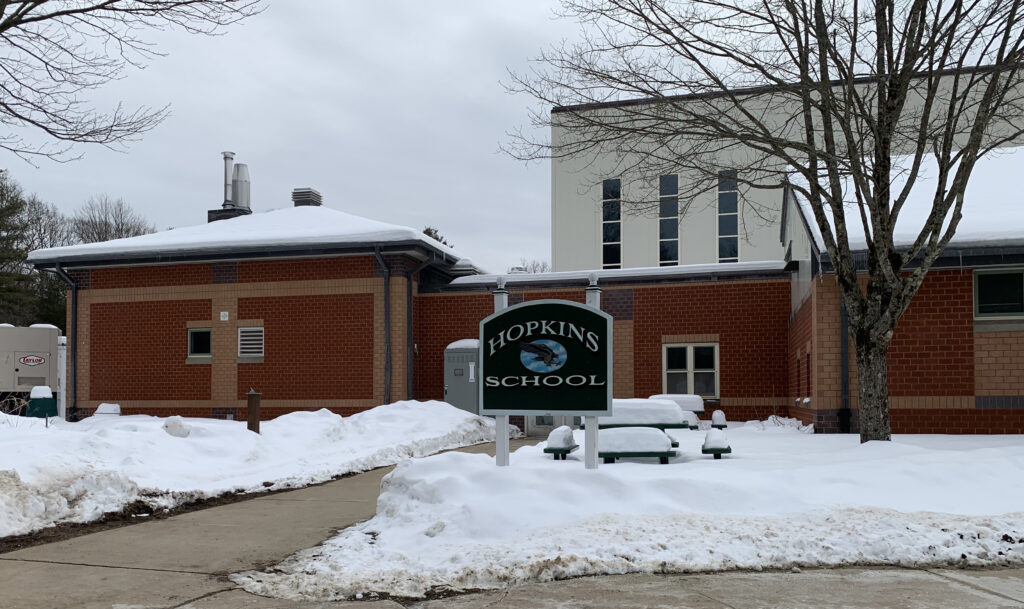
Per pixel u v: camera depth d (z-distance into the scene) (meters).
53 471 9.11
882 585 5.86
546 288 21.66
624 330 21.12
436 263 22.14
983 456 9.02
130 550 7.40
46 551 7.36
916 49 10.37
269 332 21.56
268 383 21.47
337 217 24.69
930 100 10.30
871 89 13.57
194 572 6.59
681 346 20.81
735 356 20.39
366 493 10.91
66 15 9.93
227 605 5.61
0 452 9.48
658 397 16.47
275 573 6.58
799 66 10.69
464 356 20.94
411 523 7.70
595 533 6.79
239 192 27.53
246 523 8.70
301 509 9.61
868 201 10.41
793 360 19.12
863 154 10.74
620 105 11.70
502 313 8.97
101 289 22.81
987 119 10.24
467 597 5.71
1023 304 14.46
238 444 13.14
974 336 14.57
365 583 6.03
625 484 7.79
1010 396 14.38
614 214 35.69
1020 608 5.28
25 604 5.61
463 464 8.61
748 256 33.62
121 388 22.42
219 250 21.28
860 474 8.30
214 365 21.84
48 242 56.62
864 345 10.80
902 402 14.82
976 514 7.32
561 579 6.09
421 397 22.11
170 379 22.12
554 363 8.79
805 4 10.53
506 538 6.99
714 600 5.49
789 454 10.73
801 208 15.79
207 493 10.30
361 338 20.97
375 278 21.00
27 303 43.78
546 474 8.06
